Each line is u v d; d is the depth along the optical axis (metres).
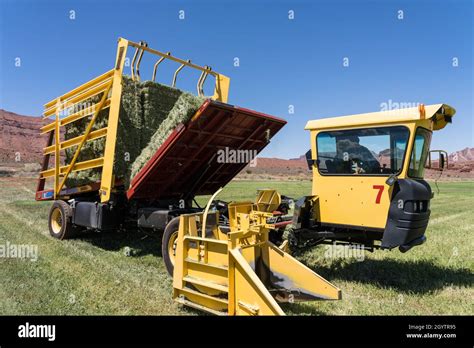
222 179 8.01
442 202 18.62
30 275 5.33
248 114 5.97
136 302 4.47
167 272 5.64
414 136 4.75
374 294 4.86
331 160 5.45
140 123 6.86
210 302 4.04
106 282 5.13
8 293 4.62
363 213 5.09
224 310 3.94
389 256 6.81
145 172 6.23
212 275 4.11
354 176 5.19
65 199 8.56
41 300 4.41
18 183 27.88
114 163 6.57
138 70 6.91
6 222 9.91
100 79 6.99
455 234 9.16
